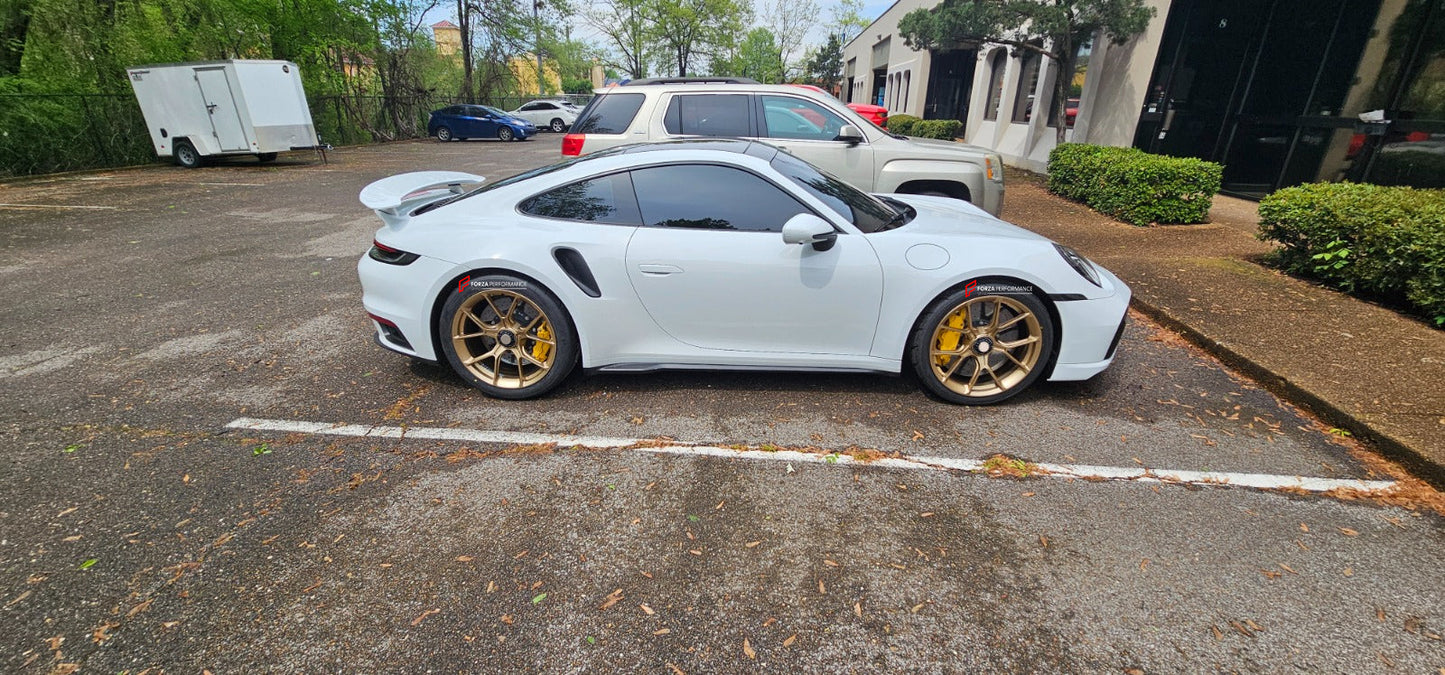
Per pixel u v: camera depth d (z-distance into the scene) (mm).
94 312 4668
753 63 45750
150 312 4672
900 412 3189
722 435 2971
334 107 21297
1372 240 4457
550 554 2195
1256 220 7625
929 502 2479
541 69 36062
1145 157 7887
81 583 2051
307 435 2965
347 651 1805
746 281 3062
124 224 7918
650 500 2492
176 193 10516
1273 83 8312
